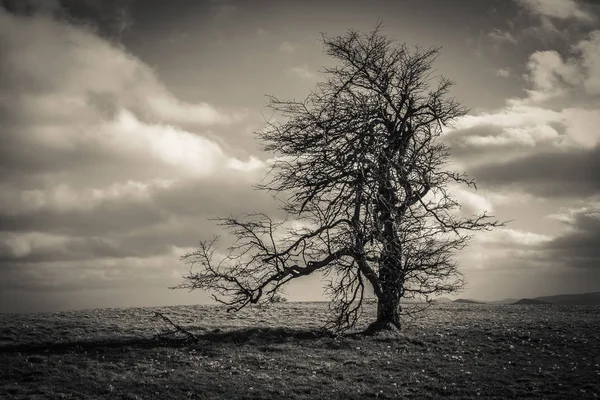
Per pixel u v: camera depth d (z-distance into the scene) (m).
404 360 25.53
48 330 32.84
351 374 23.91
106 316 38.75
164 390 22.38
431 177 30.42
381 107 31.27
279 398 21.41
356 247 28.75
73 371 24.53
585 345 26.41
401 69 31.94
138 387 22.67
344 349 27.67
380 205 29.28
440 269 28.84
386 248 28.45
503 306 43.78
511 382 22.06
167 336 30.84
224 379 23.52
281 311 40.81
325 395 21.59
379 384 22.64
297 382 23.02
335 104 31.27
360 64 32.38
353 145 30.42
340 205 29.53
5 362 25.64
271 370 24.64
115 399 21.50
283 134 31.97
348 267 29.30
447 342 28.20
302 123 31.75
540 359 24.73
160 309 42.41
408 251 28.75
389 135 31.31
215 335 31.11
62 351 27.73
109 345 29.02
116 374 24.17
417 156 30.88
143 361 26.11
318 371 24.42
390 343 28.38
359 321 34.94
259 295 30.48
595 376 22.05
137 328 33.81
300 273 30.28
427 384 22.31
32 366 25.11
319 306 43.94
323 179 30.86
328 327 31.62
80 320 36.59
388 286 29.66
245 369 24.80
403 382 22.77
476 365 24.39
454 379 22.77
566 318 34.38
